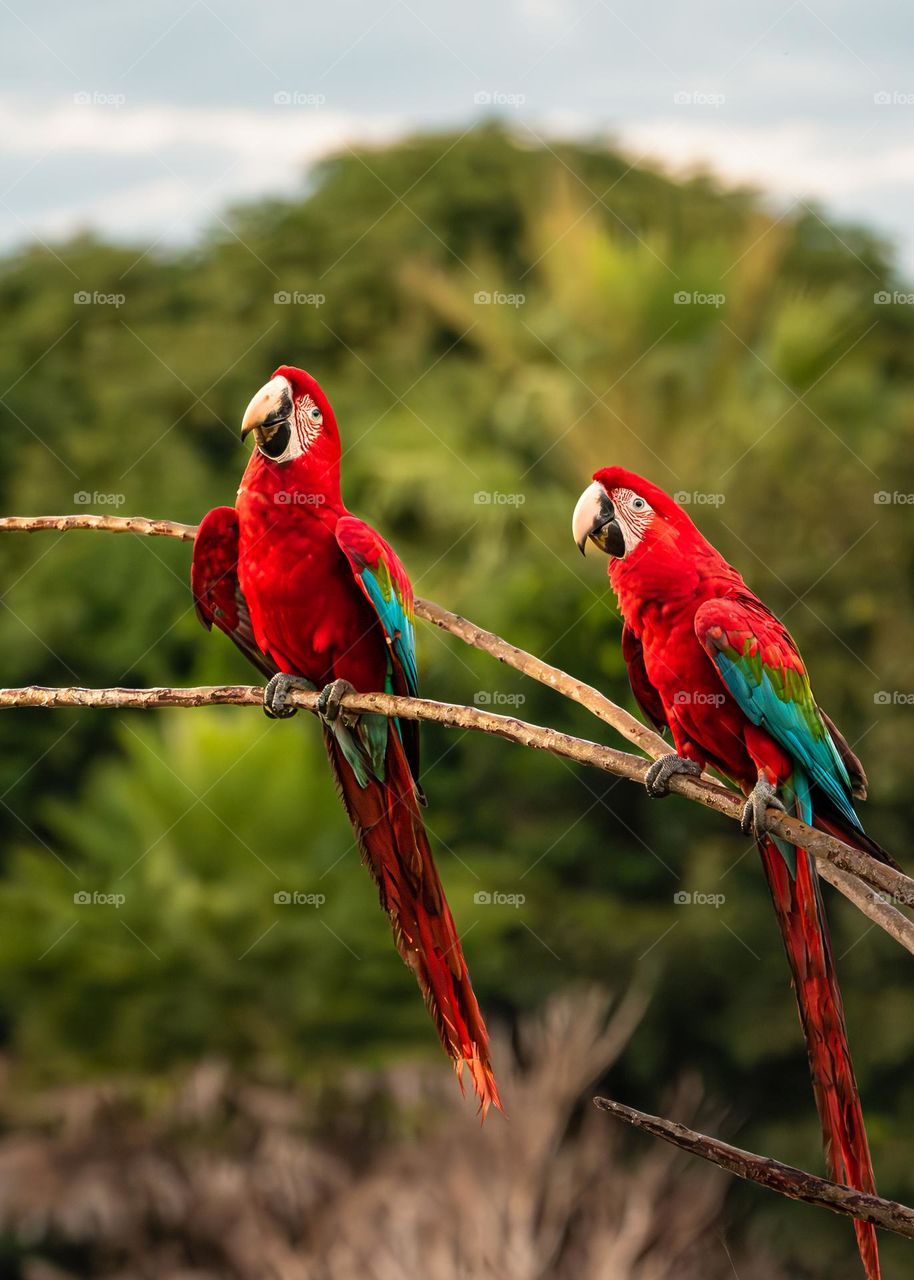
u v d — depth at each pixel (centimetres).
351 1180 1206
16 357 2145
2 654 1841
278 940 1373
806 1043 401
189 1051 1341
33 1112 1328
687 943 1530
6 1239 1305
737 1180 1461
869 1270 305
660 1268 1048
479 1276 1006
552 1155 1116
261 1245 1155
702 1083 1530
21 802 1802
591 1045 1234
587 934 1545
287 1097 1296
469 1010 407
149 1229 1233
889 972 1446
